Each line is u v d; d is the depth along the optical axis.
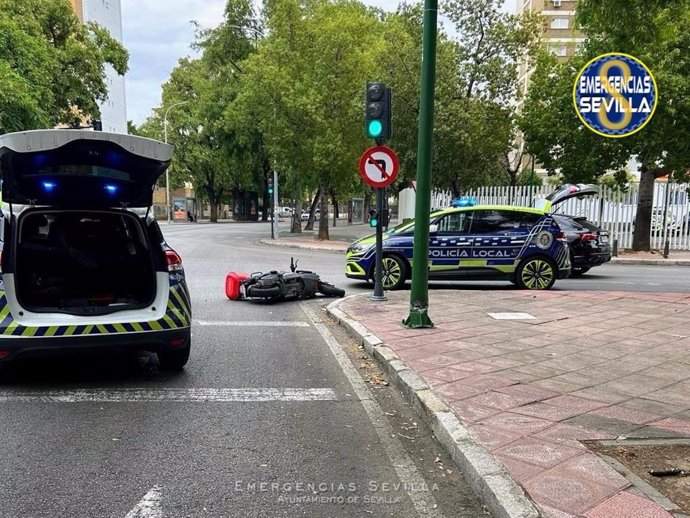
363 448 3.91
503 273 10.99
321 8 26.08
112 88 44.28
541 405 4.37
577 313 8.25
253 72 25.25
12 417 4.39
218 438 4.05
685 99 16.23
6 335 4.72
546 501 2.94
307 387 5.22
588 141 19.20
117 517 3.00
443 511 3.10
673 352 6.04
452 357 5.77
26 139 4.53
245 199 60.47
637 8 5.46
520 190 21.73
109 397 4.88
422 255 7.06
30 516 2.99
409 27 22.59
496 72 21.75
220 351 6.49
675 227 21.25
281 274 9.94
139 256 5.75
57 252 5.57
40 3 19.83
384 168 8.98
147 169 5.23
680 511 2.84
